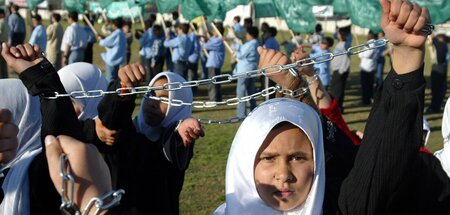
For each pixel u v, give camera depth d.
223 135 11.31
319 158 2.22
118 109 3.19
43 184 2.13
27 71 2.45
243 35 18.44
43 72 2.47
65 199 1.43
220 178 8.47
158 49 17.31
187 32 16.75
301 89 2.89
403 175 2.00
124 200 3.40
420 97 1.95
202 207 7.30
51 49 17.02
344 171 2.68
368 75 16.08
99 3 7.69
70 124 2.44
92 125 3.41
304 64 2.64
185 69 16.94
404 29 1.90
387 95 1.98
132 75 3.13
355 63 26.66
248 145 2.22
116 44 15.42
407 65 1.96
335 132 2.81
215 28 16.25
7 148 1.72
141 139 3.57
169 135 3.62
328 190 2.32
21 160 2.25
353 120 13.99
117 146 3.40
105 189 1.46
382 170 1.98
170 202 3.67
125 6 18.05
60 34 17.11
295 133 2.21
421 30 1.89
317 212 2.17
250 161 2.21
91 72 4.04
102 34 20.14
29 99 2.56
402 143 1.96
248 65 13.20
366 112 15.02
